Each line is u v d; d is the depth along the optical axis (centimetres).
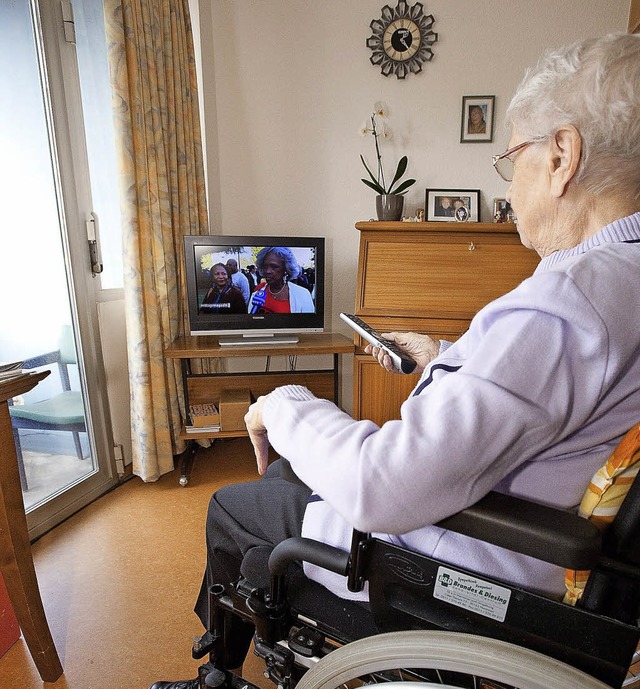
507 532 45
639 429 46
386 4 236
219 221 255
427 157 251
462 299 206
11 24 157
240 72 243
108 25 169
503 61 240
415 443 44
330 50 242
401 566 54
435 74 243
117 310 208
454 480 44
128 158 180
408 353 114
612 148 50
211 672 80
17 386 94
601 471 49
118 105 175
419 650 50
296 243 221
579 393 45
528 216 60
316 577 69
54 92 170
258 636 69
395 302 209
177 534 171
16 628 122
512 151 59
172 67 205
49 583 145
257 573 73
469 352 51
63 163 176
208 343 217
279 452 56
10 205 159
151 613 133
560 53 54
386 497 45
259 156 251
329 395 247
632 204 53
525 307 45
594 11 232
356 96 246
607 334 44
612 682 47
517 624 49
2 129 156
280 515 80
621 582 46
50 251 177
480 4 235
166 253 208
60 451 186
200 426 214
